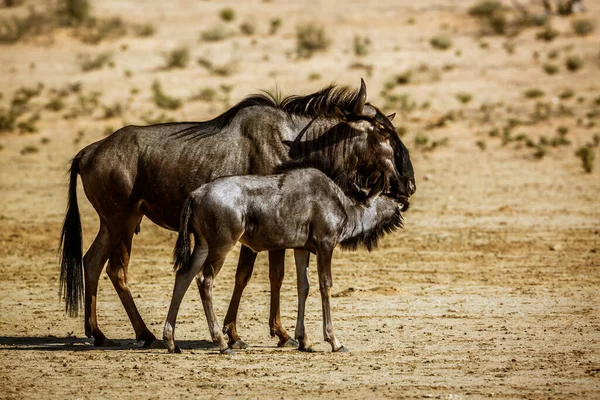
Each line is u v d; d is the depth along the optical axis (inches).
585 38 7106.3
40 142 4899.1
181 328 1815.9
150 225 3174.2
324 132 1690.5
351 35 7317.9
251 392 1322.6
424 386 1353.3
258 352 1601.9
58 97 5890.8
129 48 7057.1
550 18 7701.8
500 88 5949.8
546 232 2982.3
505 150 4596.5
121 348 1649.9
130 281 2314.2
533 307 1989.4
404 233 2977.4
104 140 1718.8
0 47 7101.4
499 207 3417.8
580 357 1542.8
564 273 2393.0
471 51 6830.7
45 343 1695.4
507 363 1498.5
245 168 1658.5
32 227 3090.6
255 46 7066.9
